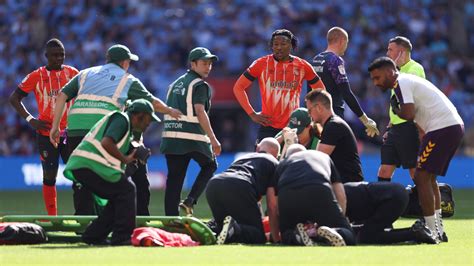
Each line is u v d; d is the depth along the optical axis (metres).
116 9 122.31
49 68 49.47
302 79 50.03
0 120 107.25
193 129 47.75
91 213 45.34
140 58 114.56
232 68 111.38
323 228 36.91
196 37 116.56
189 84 47.72
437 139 40.53
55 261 31.95
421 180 40.78
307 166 37.91
